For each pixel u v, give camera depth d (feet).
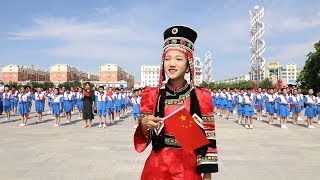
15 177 20.94
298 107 57.47
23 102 51.72
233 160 26.08
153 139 8.23
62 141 35.63
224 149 30.94
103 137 38.83
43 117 67.05
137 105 54.49
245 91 55.62
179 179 7.73
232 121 62.08
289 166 24.07
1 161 25.58
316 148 31.76
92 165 24.21
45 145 32.99
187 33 8.28
